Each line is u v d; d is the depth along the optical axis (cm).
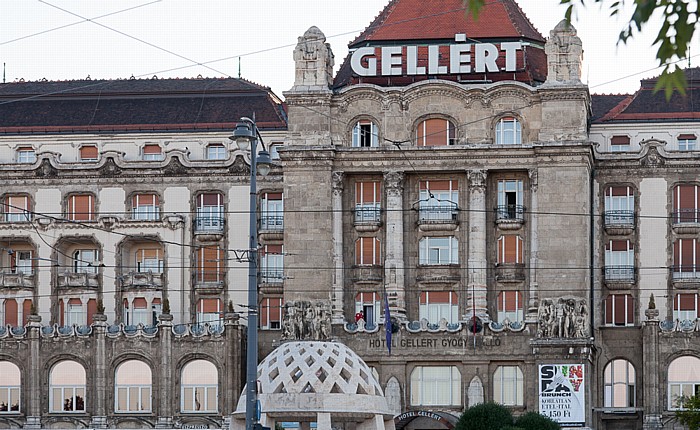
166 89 10481
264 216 9656
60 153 10094
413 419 8694
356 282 9206
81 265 9812
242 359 9312
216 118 10212
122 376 9206
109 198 9781
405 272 9194
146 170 9769
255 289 4916
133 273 9625
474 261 9075
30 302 9625
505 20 9475
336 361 5828
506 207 9169
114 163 9775
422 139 9231
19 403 9225
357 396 5738
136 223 9619
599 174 9512
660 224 9431
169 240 9612
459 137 9162
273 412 5709
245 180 9712
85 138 10188
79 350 9212
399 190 9169
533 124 9075
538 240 8919
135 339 9175
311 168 9175
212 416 9081
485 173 9081
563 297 8838
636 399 9188
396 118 9212
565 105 9000
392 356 8925
